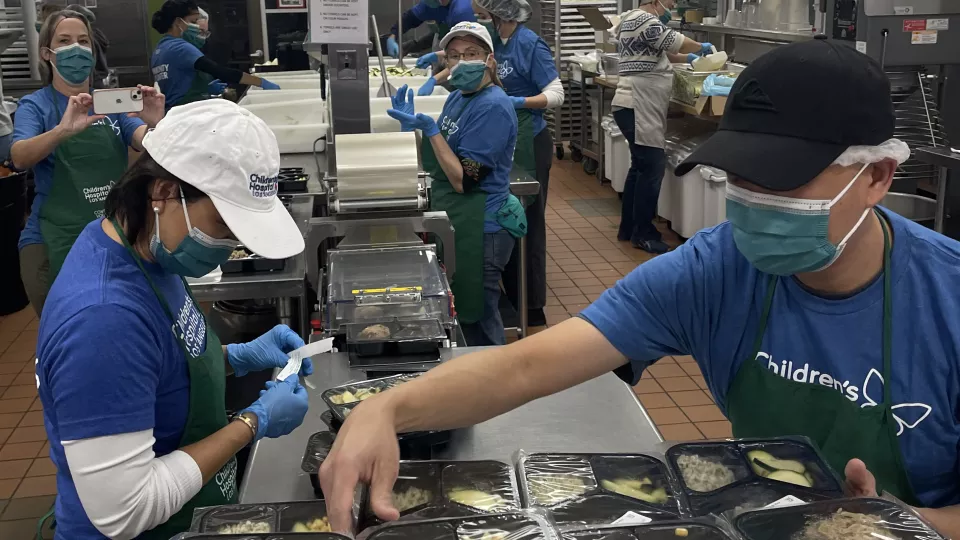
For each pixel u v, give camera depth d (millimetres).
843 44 1105
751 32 5891
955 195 4340
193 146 1306
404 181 2879
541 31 8141
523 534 1062
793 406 1264
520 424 1812
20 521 2906
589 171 7750
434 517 1151
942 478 1209
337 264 2615
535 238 4395
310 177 3693
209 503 1556
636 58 5223
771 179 1052
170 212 1331
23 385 3938
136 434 1311
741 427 1366
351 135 2918
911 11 4414
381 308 2287
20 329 4605
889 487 1218
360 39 2975
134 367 1302
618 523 1099
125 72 7609
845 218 1113
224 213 1308
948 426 1177
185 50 5312
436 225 2924
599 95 7094
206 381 1487
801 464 1204
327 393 1757
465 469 1313
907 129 4777
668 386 3777
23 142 2908
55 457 1418
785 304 1251
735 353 1317
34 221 3102
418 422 1210
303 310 2898
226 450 1471
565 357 1321
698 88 5336
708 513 1154
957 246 1184
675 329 1338
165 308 1395
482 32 3227
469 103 3301
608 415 1863
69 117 2932
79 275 1327
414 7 6070
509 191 3537
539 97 4418
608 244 5832
